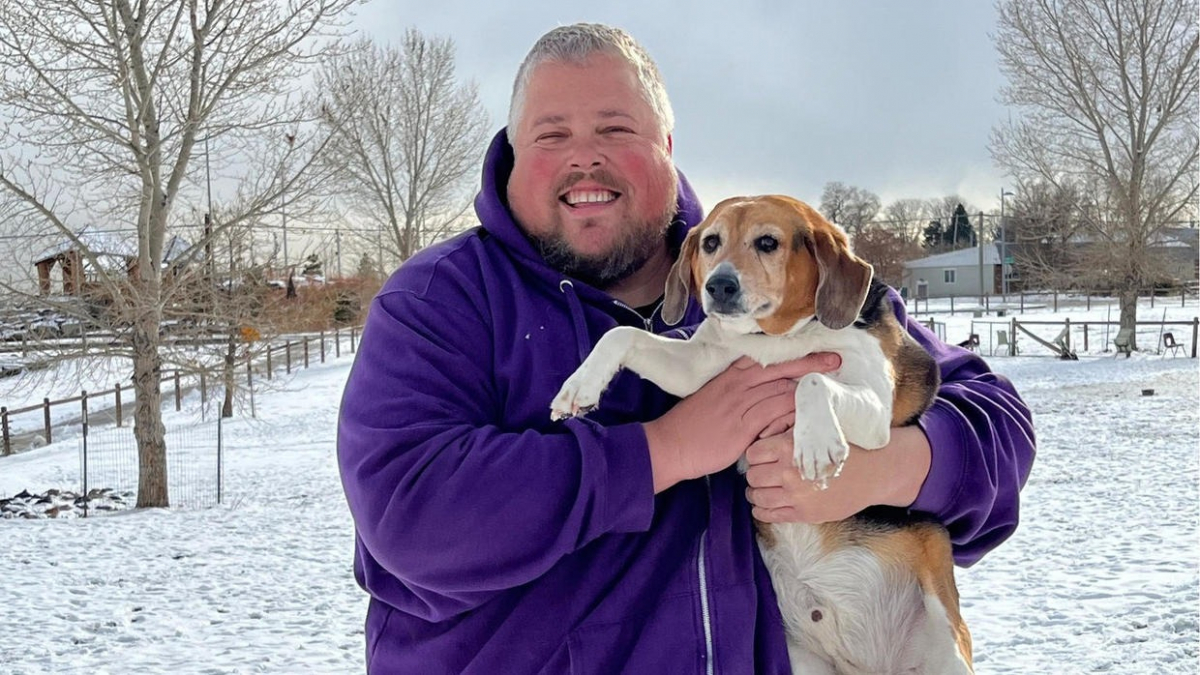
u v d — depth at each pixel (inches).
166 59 617.9
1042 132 1494.8
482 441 93.8
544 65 116.6
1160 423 728.3
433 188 1738.4
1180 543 373.1
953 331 1657.2
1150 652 256.8
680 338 120.3
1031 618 293.4
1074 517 431.5
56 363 622.5
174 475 701.3
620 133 116.3
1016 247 2878.9
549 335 107.2
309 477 682.8
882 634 112.5
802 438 98.3
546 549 91.5
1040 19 1457.9
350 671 279.9
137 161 609.6
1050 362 1275.8
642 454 94.6
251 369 862.5
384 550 92.8
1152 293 2089.1
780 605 114.9
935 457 108.1
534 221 116.2
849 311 110.9
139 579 396.8
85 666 287.3
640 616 98.9
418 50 1715.1
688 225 129.7
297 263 793.6
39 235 614.9
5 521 541.6
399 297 105.1
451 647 98.2
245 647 303.7
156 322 607.2
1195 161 1387.8
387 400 97.0
